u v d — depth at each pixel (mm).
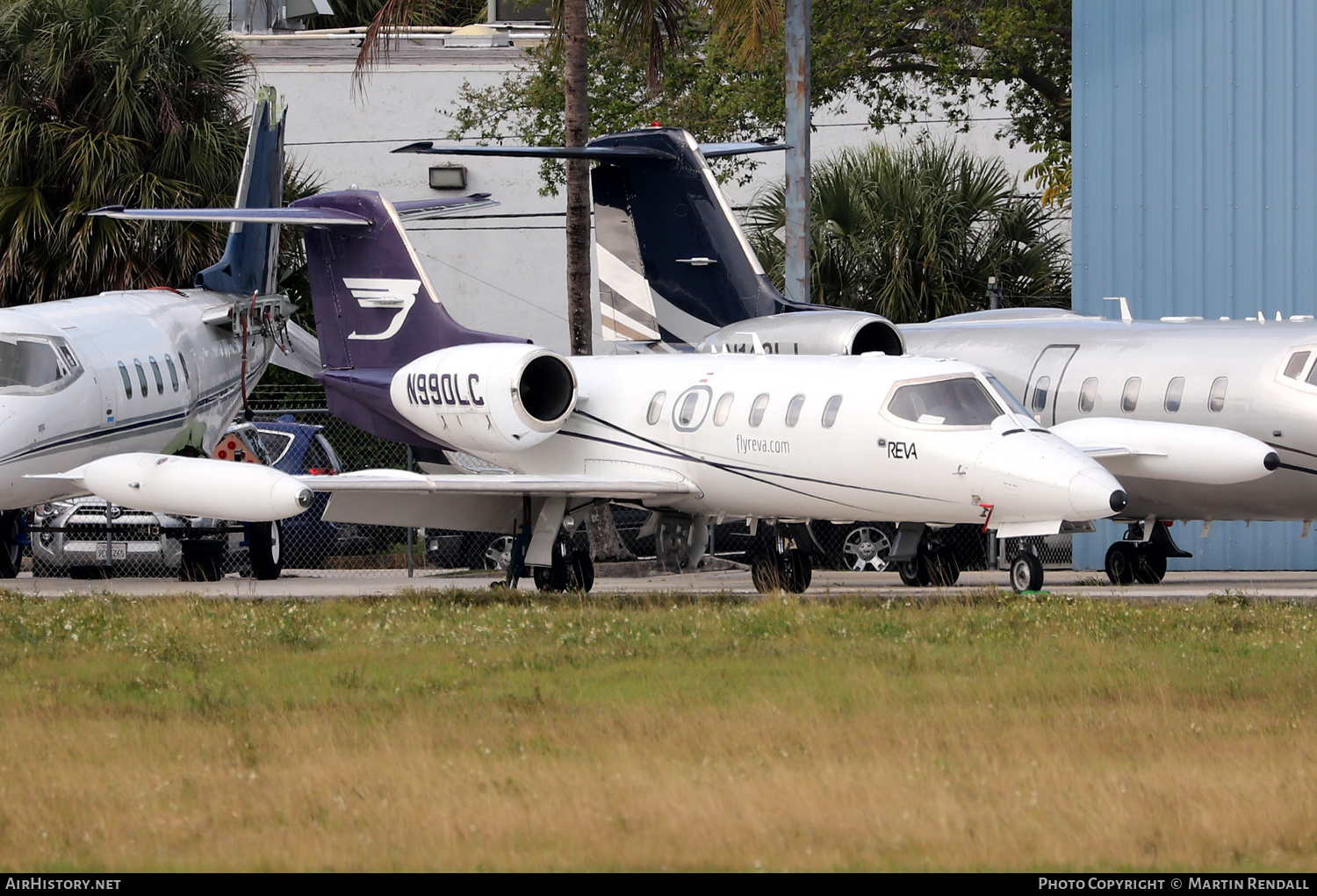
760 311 80750
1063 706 35094
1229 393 67438
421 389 72312
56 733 33625
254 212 74125
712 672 39625
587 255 87562
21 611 54875
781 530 68250
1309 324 69312
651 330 85062
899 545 64750
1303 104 84875
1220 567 86250
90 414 72438
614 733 32625
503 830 25484
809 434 63000
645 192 84688
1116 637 44906
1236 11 86562
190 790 28562
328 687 38562
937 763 29672
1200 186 87875
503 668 41312
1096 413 72438
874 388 61812
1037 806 26500
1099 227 91125
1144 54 89375
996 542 87438
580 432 71750
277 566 78875
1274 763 29562
